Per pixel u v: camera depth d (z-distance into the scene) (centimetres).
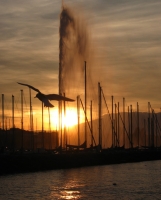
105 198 7106
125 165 13938
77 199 7006
